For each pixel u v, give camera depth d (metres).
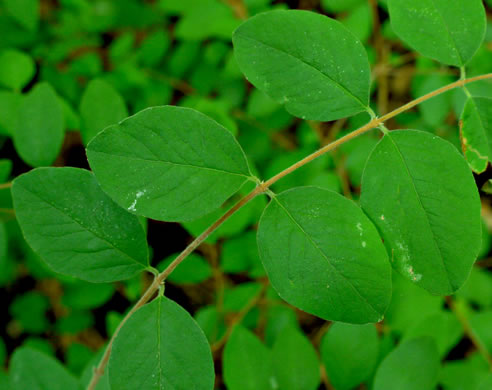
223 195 0.21
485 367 0.30
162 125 0.21
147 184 0.21
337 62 0.21
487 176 0.23
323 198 0.21
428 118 0.33
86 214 0.22
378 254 0.21
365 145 0.33
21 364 0.25
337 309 0.21
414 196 0.21
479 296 0.32
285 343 0.26
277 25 0.21
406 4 0.22
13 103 0.29
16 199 0.21
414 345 0.26
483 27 0.22
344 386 0.26
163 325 0.22
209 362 0.21
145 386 0.21
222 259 0.32
